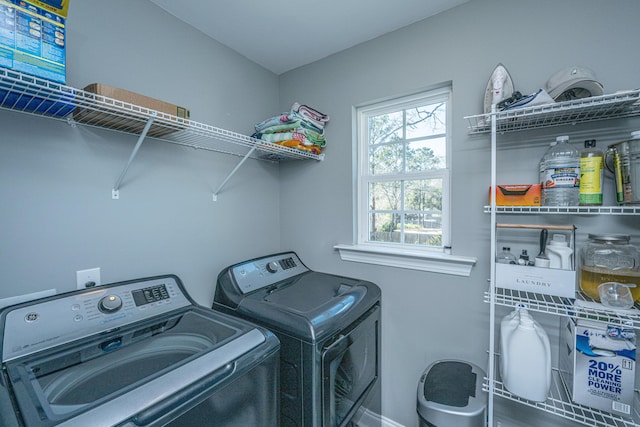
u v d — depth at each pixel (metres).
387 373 1.70
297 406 1.06
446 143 1.60
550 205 1.11
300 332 1.05
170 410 0.64
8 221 0.97
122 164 1.27
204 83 1.62
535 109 1.03
